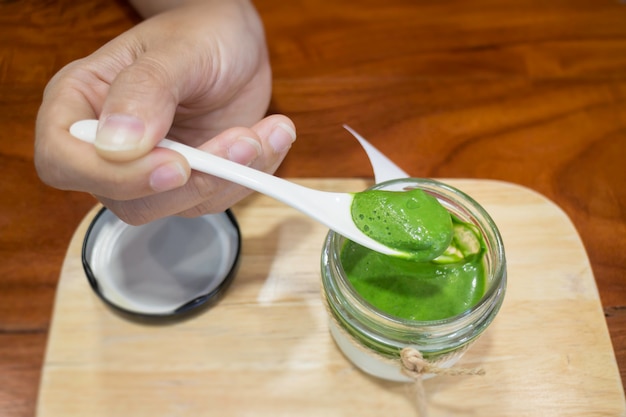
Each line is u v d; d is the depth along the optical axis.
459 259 0.28
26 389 0.30
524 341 0.30
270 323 0.31
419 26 0.42
